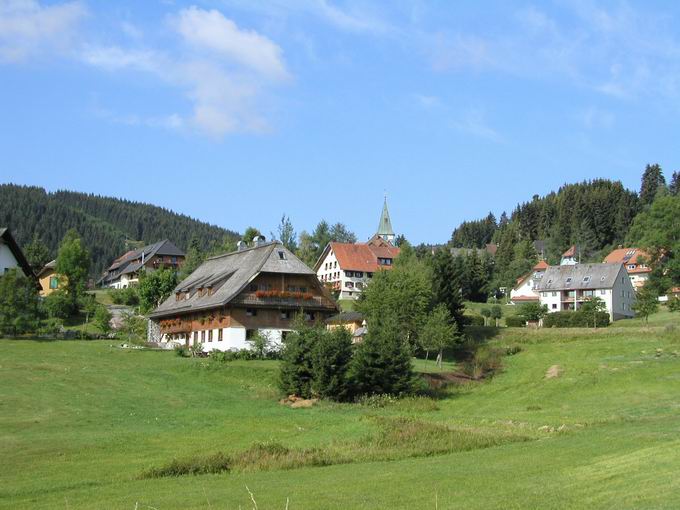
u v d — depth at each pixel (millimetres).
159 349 77500
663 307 130000
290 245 174875
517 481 26266
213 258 96562
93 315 108062
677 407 51875
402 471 30297
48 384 57562
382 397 58469
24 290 83875
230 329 76000
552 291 137375
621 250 175875
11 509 26562
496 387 69250
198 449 39000
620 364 73875
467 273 155750
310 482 28750
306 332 60688
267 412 52188
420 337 79688
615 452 30859
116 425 46281
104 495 28312
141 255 182250
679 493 22266
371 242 183000
